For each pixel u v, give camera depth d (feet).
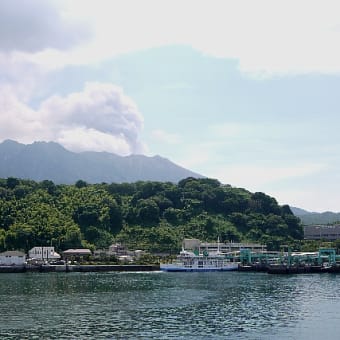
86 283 538.06
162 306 346.33
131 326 271.28
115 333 253.03
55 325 273.33
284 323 279.49
